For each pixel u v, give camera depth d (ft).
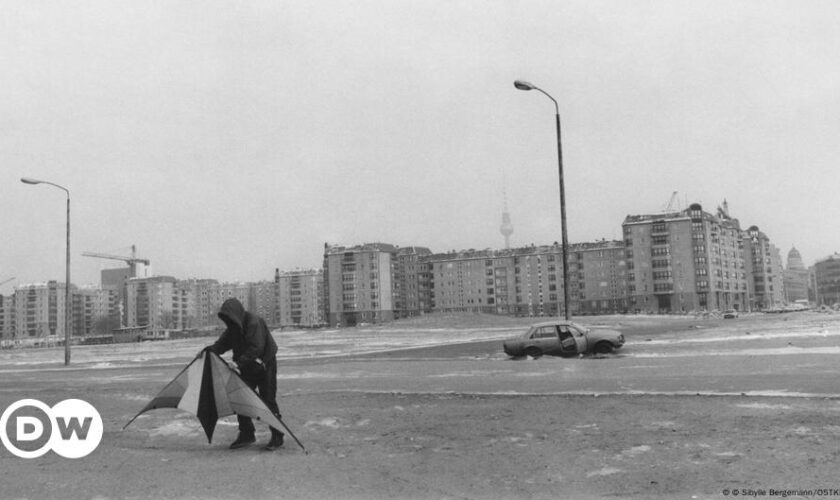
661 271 490.90
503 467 19.67
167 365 89.56
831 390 32.94
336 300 605.73
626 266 508.12
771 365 48.29
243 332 23.02
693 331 126.11
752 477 17.24
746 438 21.77
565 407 30.53
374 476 19.17
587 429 24.88
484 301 593.42
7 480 20.24
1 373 93.20
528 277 579.89
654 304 494.59
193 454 23.15
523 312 578.66
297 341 181.06
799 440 21.07
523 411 29.99
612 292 547.90
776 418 25.09
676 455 19.99
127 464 21.90
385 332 220.84
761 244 613.93
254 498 17.28
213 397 22.81
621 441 22.36
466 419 28.53
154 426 30.12
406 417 29.84
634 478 17.75
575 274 562.66
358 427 27.68
